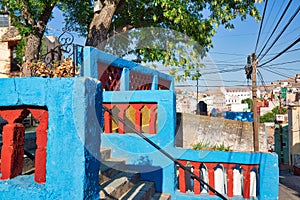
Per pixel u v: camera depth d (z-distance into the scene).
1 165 1.92
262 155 3.68
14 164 1.93
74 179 1.70
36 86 1.81
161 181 3.95
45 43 10.45
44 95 1.79
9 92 1.85
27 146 4.15
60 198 1.71
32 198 1.75
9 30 13.83
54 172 1.74
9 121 1.93
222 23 7.63
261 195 3.64
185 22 6.70
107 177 3.49
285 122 23.48
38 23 7.12
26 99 1.82
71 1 8.65
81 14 8.96
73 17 9.24
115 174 3.74
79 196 1.68
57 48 4.79
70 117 1.74
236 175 3.91
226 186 3.92
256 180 3.77
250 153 3.71
